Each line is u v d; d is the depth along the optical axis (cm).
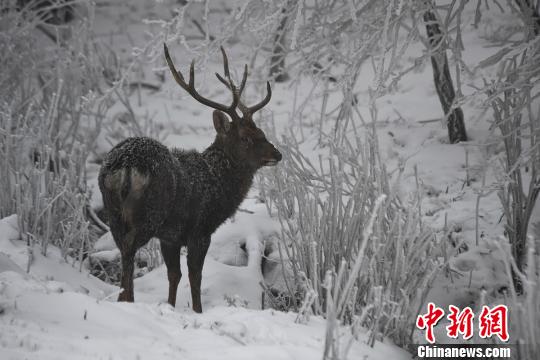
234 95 2098
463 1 2152
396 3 2164
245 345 1409
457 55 2120
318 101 3638
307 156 3009
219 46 2269
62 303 1464
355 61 2197
